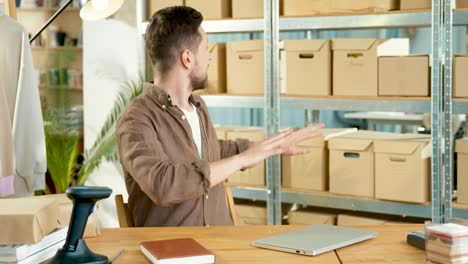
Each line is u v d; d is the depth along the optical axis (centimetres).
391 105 334
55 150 456
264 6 357
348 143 348
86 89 446
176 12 231
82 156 493
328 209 382
